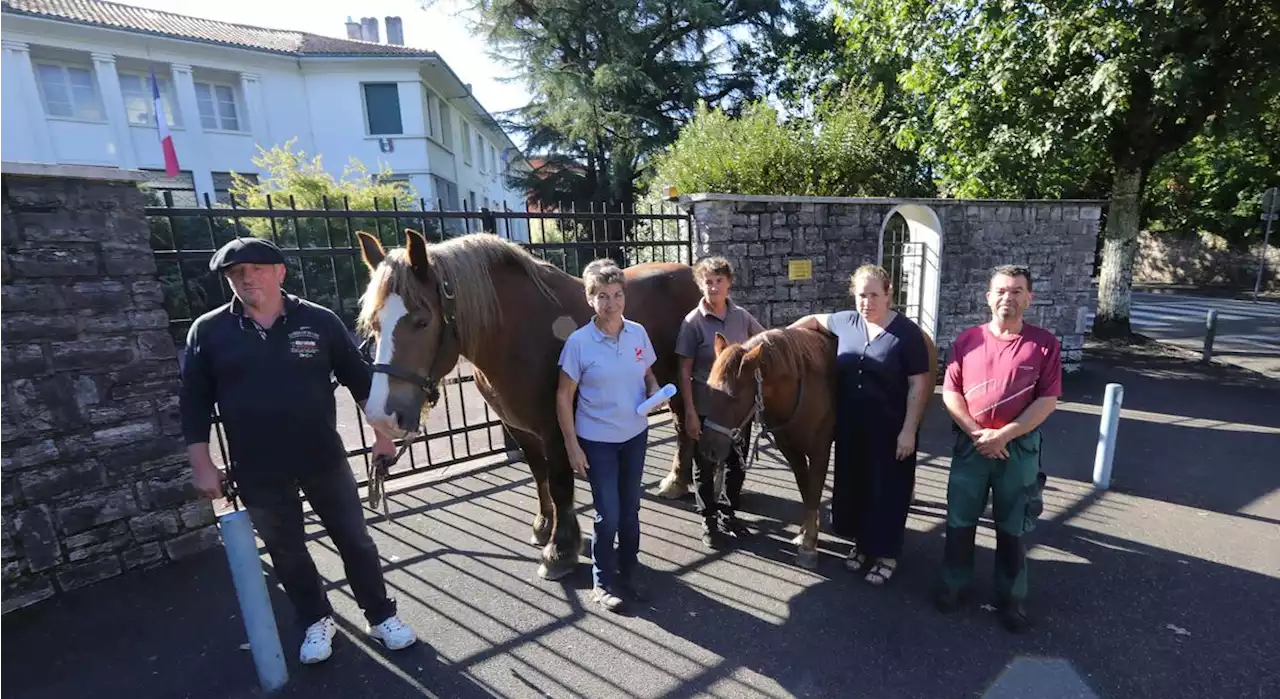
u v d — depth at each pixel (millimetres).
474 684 2443
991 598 2910
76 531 3172
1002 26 8070
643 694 2359
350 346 2518
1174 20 7023
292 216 3902
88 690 2455
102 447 3219
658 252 8469
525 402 2961
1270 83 7047
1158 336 10578
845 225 6625
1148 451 4852
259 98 18328
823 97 13711
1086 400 6473
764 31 18938
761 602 2938
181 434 3477
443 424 6340
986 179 8680
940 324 7258
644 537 3635
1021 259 7398
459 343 2623
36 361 2994
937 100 9352
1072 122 7914
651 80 17156
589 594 3051
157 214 3406
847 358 2998
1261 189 18516
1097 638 2592
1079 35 7223
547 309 2994
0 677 2533
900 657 2512
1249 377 7414
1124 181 9422
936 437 5402
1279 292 18031
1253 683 2301
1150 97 7664
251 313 2266
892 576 3127
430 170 19812
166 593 3168
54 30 15609
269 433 2271
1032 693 2279
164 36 16547
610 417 2689
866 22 10234
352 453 4328
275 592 3182
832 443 3242
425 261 2418
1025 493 2551
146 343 3326
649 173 17281
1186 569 3111
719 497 3494
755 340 2855
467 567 3354
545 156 19750
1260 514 3705
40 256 2963
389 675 2504
